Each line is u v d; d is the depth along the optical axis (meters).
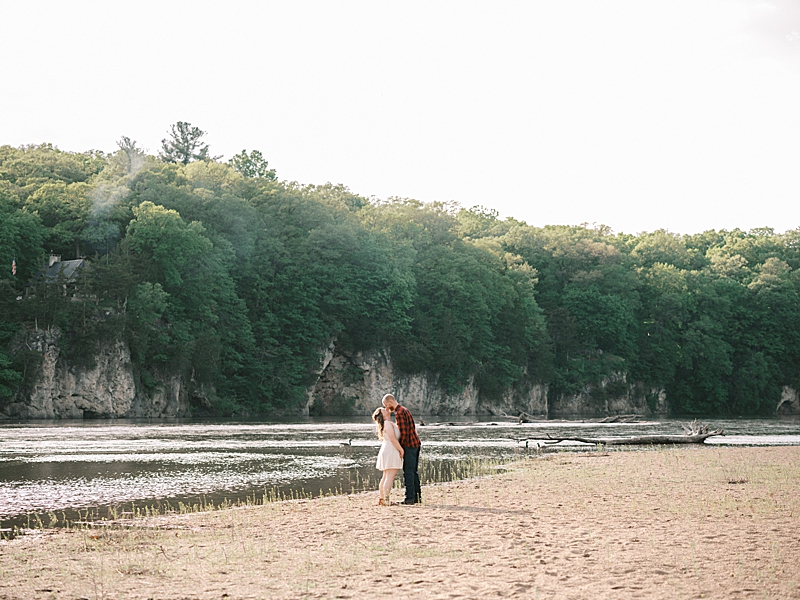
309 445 45.00
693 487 23.52
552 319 140.75
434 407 121.56
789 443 48.91
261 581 12.11
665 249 167.38
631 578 11.81
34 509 20.34
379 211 135.62
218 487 25.22
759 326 152.62
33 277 93.44
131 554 14.31
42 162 117.25
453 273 124.00
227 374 101.69
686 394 147.00
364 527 16.80
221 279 102.50
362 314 114.31
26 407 83.56
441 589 11.37
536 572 12.27
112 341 88.06
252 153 172.75
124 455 36.78
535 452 40.12
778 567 12.45
